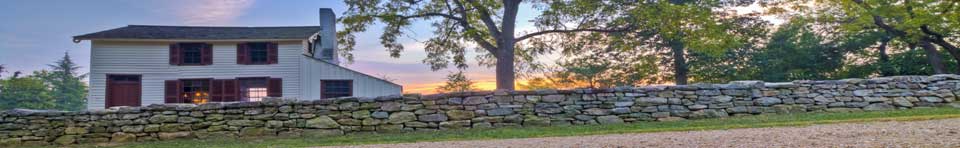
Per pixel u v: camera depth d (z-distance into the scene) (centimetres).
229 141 1094
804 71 2548
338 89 2198
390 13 2127
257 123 1147
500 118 1152
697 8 1964
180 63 2216
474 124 1146
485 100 1161
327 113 1150
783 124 962
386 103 1155
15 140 1141
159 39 2170
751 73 2502
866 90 1209
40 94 4053
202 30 2366
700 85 1192
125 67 2178
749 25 2386
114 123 1148
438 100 1157
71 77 4569
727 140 732
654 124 1095
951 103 1195
